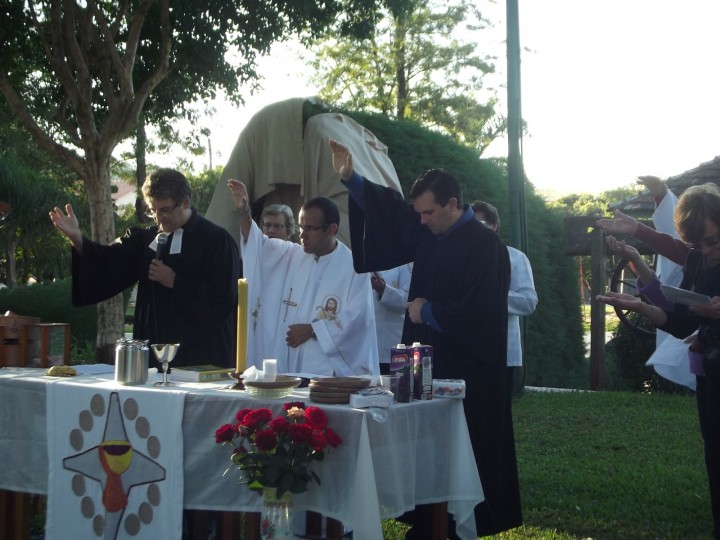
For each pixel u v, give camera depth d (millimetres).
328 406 3422
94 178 12148
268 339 4895
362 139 8922
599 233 12000
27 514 4105
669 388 11586
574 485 5840
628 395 10703
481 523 4086
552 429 8180
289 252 5023
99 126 14281
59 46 11680
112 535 3689
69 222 4527
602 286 12000
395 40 29031
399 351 3617
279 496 3322
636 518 5090
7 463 3992
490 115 29141
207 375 3988
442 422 3727
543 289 12695
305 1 12891
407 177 11000
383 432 3389
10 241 25469
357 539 3211
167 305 4500
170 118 14727
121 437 3705
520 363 6352
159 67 12148
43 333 4418
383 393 3436
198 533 3887
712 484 4594
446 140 11602
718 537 4617
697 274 4500
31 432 3963
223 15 13000
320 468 3436
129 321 20375
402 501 3457
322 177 8461
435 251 4250
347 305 4758
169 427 3605
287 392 3605
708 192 4238
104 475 3725
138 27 11953
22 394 3982
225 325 4668
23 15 12953
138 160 22719
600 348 11953
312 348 4727
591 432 8039
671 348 5270
